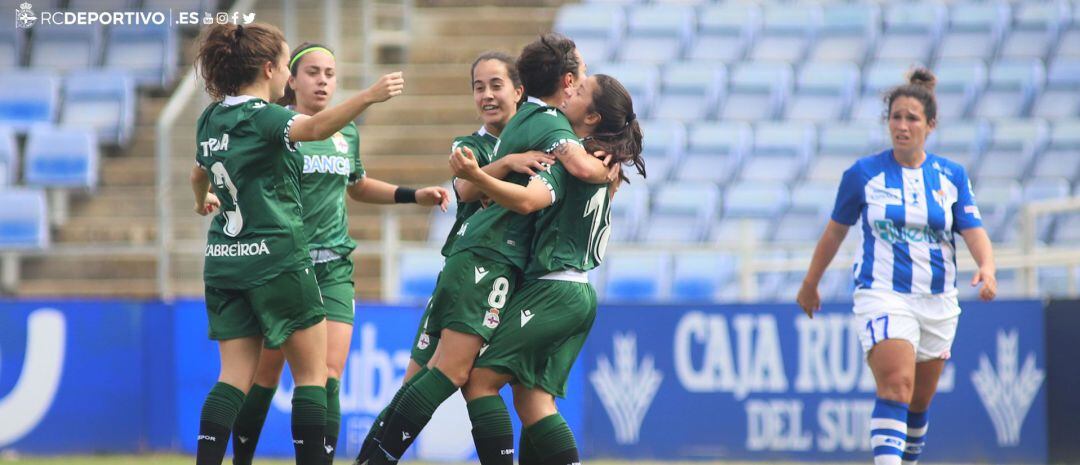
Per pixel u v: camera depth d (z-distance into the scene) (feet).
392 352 101.30
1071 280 105.91
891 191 66.13
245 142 54.34
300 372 58.03
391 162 165.89
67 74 177.17
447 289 53.47
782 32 196.03
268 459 98.17
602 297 136.98
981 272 65.10
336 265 66.08
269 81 56.90
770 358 100.53
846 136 170.19
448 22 195.31
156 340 100.58
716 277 137.18
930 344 66.33
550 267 53.06
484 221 53.72
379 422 56.70
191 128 136.15
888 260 65.87
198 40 58.44
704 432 100.63
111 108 169.17
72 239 151.02
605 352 101.45
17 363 98.43
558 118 53.21
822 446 99.45
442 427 99.66
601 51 193.26
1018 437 96.58
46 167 156.97
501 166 52.19
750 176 167.53
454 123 173.68
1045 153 170.09
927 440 98.02
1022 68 186.91
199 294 126.41
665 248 112.16
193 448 99.81
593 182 52.85
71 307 99.55
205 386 100.37
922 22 197.47
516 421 100.17
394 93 52.13
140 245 150.00
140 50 181.68
